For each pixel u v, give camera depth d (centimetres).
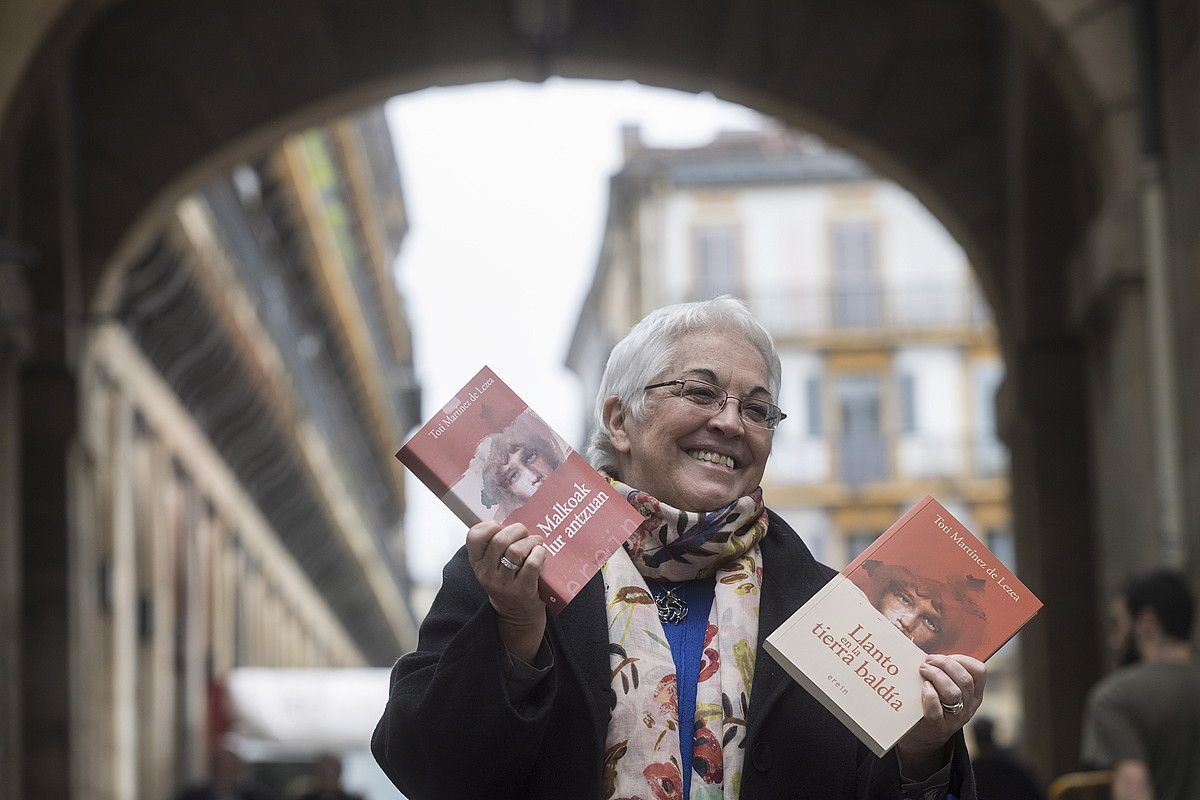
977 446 4922
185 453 3166
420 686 350
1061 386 1512
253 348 3253
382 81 1633
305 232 3662
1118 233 1121
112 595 2344
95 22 1622
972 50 1603
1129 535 1156
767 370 376
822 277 4966
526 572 332
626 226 5156
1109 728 657
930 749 344
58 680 1585
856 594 346
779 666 351
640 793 345
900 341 4938
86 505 1650
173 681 2975
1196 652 1020
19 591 1587
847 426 4941
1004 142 1569
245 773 1683
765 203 4978
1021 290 1523
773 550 369
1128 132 1135
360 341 4659
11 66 1134
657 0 1631
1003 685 4622
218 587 3519
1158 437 1084
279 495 4228
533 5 1531
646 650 353
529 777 351
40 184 1577
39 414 1598
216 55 1634
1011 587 348
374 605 6500
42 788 1579
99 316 1548
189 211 2530
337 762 1459
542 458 345
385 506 6700
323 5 1630
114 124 1636
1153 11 1123
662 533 357
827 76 1617
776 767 346
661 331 376
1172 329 1093
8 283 1361
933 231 4981
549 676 344
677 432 368
